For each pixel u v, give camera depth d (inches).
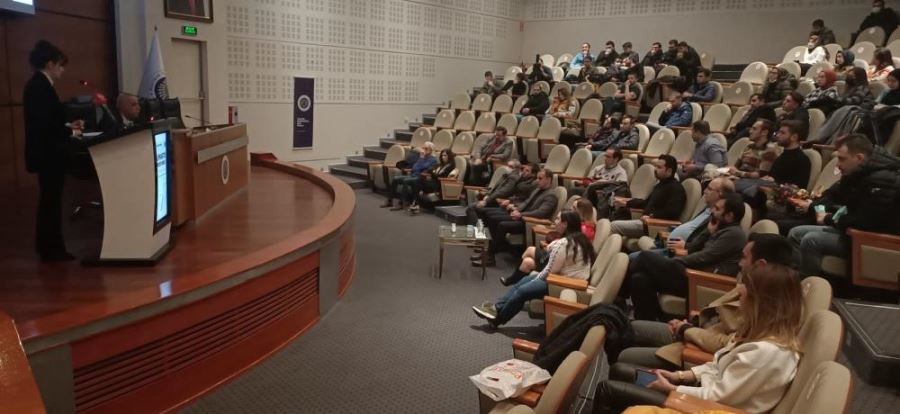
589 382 121.0
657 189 199.5
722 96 336.2
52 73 131.3
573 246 155.9
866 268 140.9
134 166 132.0
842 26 403.9
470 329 160.2
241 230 174.1
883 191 138.9
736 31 446.0
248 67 348.5
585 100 380.2
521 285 159.2
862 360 117.0
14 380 54.6
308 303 156.6
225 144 214.1
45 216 133.6
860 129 197.2
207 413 113.7
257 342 135.1
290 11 366.0
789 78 286.2
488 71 491.8
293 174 295.9
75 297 113.2
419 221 299.7
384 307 174.6
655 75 386.6
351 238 204.7
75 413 97.8
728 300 105.2
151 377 109.8
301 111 380.2
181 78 311.0
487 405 96.3
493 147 323.9
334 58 396.8
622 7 498.3
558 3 534.3
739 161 216.8
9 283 120.8
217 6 319.9
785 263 100.5
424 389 125.6
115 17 283.3
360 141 424.2
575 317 105.0
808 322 82.4
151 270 131.8
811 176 190.9
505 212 243.8
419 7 454.0
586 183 248.2
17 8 217.9
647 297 143.4
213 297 120.6
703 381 87.3
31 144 128.8
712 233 145.3
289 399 119.9
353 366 135.6
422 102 469.4
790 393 76.4
